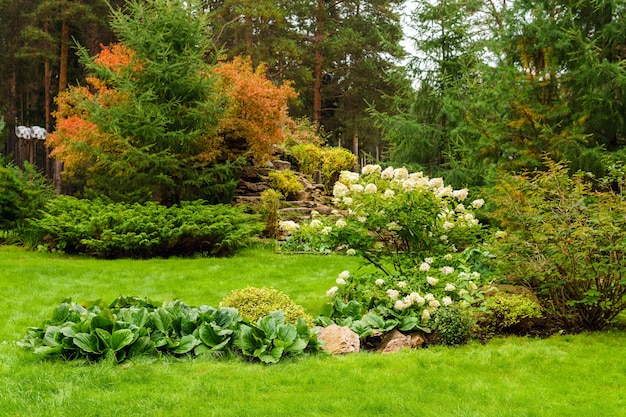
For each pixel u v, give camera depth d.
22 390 4.06
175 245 12.27
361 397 4.04
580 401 3.99
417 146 14.45
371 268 10.47
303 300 7.78
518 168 9.62
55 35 26.91
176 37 14.17
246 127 15.53
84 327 5.01
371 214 6.60
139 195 14.35
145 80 14.09
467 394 4.12
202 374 4.53
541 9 10.63
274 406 3.83
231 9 28.58
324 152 21.86
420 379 4.46
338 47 28.89
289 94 16.38
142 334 5.04
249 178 17.44
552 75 10.12
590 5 10.73
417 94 14.84
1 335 5.68
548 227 5.95
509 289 7.23
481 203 6.96
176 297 7.90
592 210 6.09
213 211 12.80
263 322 5.25
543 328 6.36
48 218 12.36
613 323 6.43
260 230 13.36
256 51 27.61
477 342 5.75
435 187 6.64
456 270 6.77
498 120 10.82
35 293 7.80
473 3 15.42
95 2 26.11
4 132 26.00
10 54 27.97
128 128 13.40
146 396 4.02
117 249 11.90
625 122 10.06
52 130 27.67
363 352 5.36
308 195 18.61
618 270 5.82
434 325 5.83
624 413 3.72
